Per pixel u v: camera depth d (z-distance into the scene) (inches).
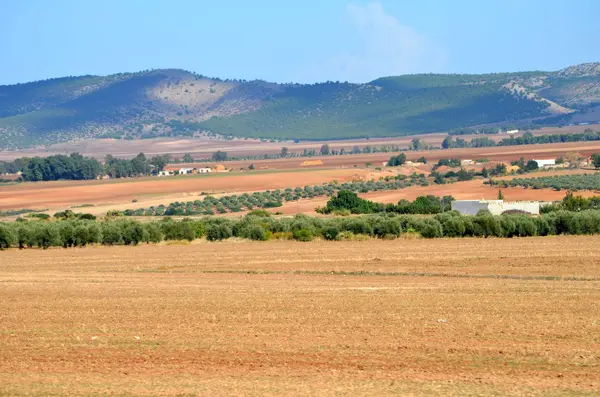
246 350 2218.3
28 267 4611.2
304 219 6820.9
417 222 6333.7
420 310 2785.4
